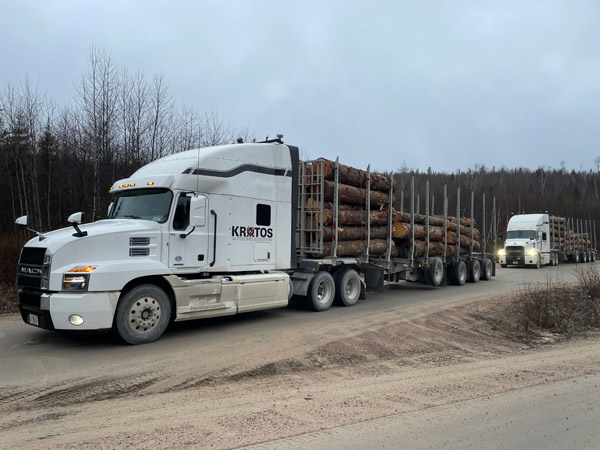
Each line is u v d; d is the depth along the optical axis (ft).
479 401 16.87
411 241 49.85
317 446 12.66
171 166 28.12
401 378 20.11
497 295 48.62
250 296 30.37
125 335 24.07
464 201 171.12
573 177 352.90
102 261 23.80
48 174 72.28
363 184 42.34
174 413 15.16
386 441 13.10
